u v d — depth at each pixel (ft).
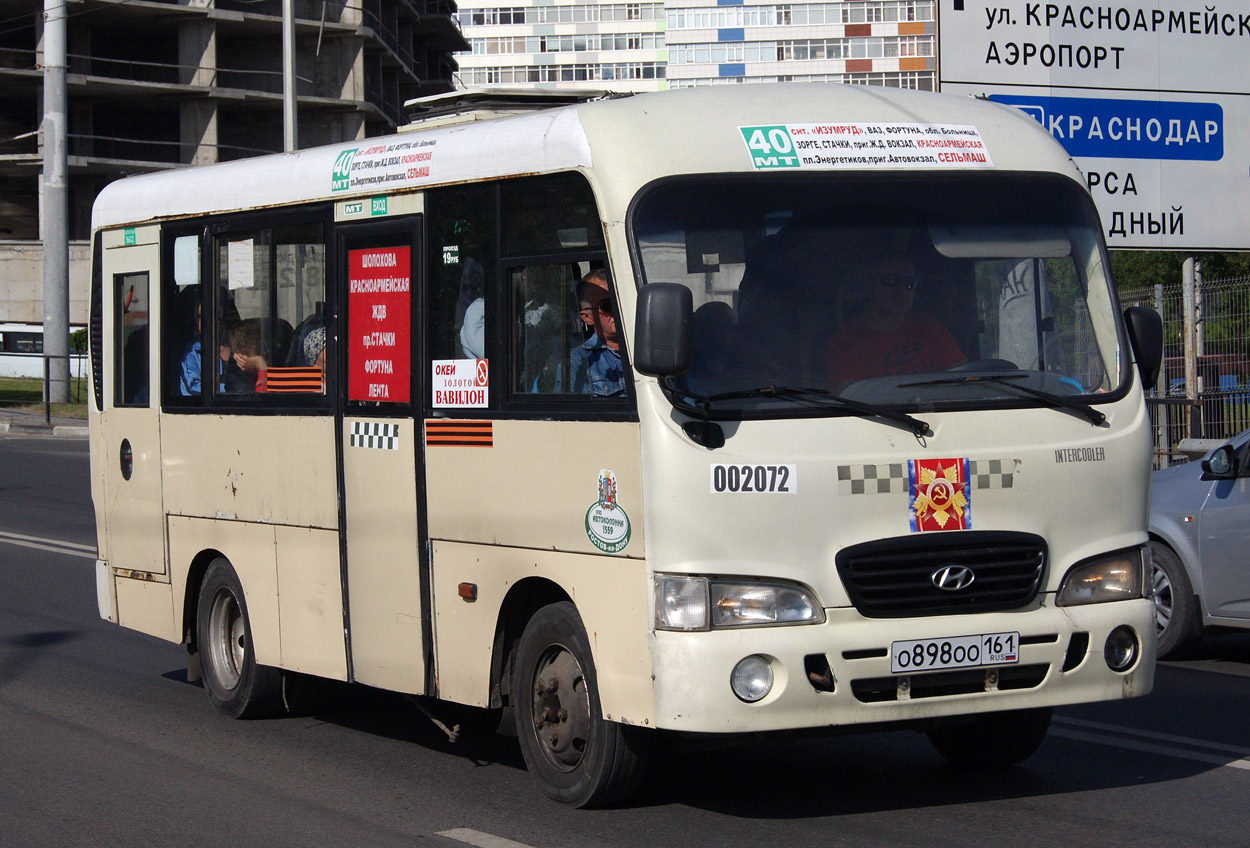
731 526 19.53
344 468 26.08
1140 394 22.11
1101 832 20.66
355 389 25.84
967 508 20.43
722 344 20.20
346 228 26.12
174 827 21.52
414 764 25.53
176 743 27.32
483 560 23.00
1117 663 21.25
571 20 508.53
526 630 22.50
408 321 24.63
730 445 19.63
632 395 20.08
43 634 38.58
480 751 26.58
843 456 19.93
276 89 236.02
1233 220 63.67
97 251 33.78
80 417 123.13
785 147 21.36
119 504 33.09
